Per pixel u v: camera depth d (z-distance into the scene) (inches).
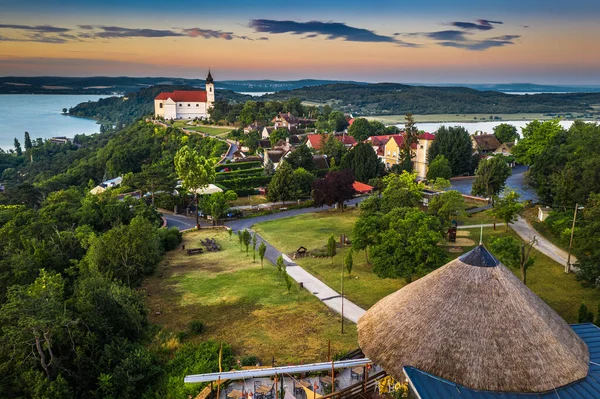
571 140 3695.9
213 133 7347.4
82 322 1371.8
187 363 1349.7
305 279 2107.5
